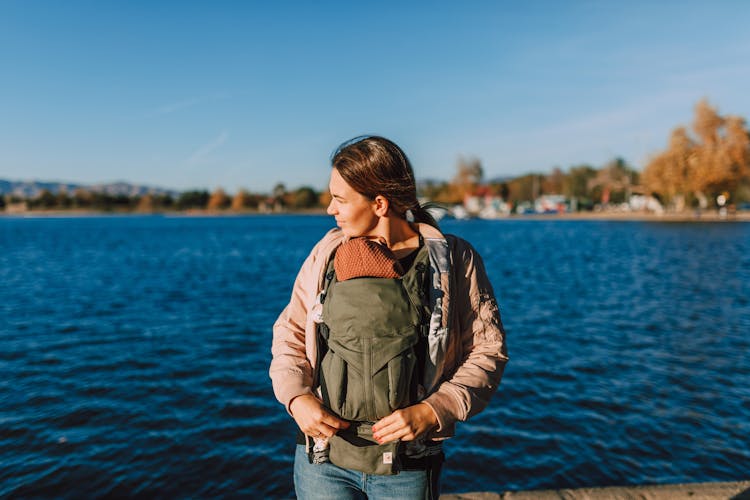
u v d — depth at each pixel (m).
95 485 4.61
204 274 21.22
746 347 9.05
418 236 1.50
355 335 1.27
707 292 15.37
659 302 13.67
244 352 8.81
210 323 11.23
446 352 1.38
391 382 1.25
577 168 110.88
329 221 117.25
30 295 15.42
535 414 6.11
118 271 22.44
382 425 1.24
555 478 4.76
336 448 1.35
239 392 6.82
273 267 24.30
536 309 12.75
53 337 9.91
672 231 50.41
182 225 93.44
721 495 2.83
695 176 61.81
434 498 1.42
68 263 26.34
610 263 24.23
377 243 1.37
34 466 4.90
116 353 8.73
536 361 8.25
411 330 1.29
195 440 5.43
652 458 5.10
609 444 5.37
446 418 1.27
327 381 1.31
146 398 6.60
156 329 10.61
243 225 90.88
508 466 4.95
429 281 1.38
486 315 1.45
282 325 1.56
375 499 1.38
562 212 105.00
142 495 4.48
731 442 5.41
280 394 1.39
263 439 5.47
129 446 5.30
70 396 6.67
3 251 34.94
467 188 114.44
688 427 5.75
